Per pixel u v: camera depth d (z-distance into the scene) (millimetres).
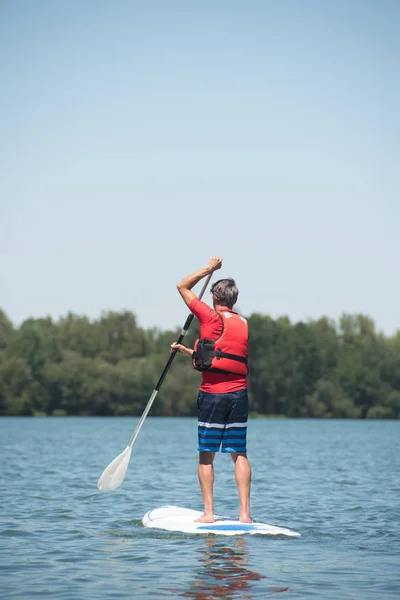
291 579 10633
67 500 19484
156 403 174875
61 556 12102
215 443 14609
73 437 68438
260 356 182875
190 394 175250
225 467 32188
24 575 10828
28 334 180500
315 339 183375
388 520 16297
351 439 70375
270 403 183250
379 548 12914
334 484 24641
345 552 12547
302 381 180375
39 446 50781
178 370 178250
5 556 12109
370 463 36000
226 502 19453
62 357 183250
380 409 177625
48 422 132000
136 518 16250
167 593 9852
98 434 77062
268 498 20453
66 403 174500
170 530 14375
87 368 177375
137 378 176000
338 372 180875
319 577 10766
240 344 14453
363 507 18531
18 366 172000
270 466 33719
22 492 21234
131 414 175750
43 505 18438
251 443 61188
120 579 10602
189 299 14664
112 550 12562
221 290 14719
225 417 14586
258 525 14297
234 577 10727
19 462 34125
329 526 15438
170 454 42844
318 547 12961
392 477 27562
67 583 10359
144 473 28688
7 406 170750
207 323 14453
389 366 179125
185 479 26016
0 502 18906
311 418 180000
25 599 9531
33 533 14242
